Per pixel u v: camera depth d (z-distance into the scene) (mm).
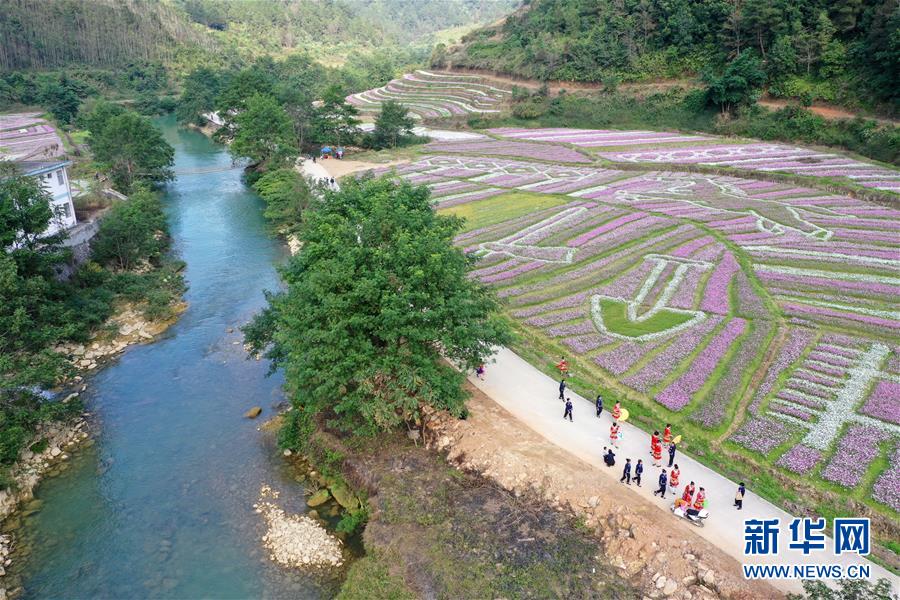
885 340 40938
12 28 190750
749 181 84250
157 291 54719
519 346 42188
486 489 29578
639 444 31438
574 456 30469
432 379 30234
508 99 147625
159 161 96000
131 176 92812
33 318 40344
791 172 84375
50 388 41844
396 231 33219
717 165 90438
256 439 36375
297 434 35562
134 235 60844
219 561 27484
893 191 72688
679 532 25312
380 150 116375
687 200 76000
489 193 82000
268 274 63219
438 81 176625
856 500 27266
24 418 34000
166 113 187000
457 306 31109
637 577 24531
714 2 123438
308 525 29438
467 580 24625
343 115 113312
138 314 53062
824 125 99812
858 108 98375
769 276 51906
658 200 76125
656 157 99000
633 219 68562
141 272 61875
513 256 58656
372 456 32188
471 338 31469
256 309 54844
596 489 28000
